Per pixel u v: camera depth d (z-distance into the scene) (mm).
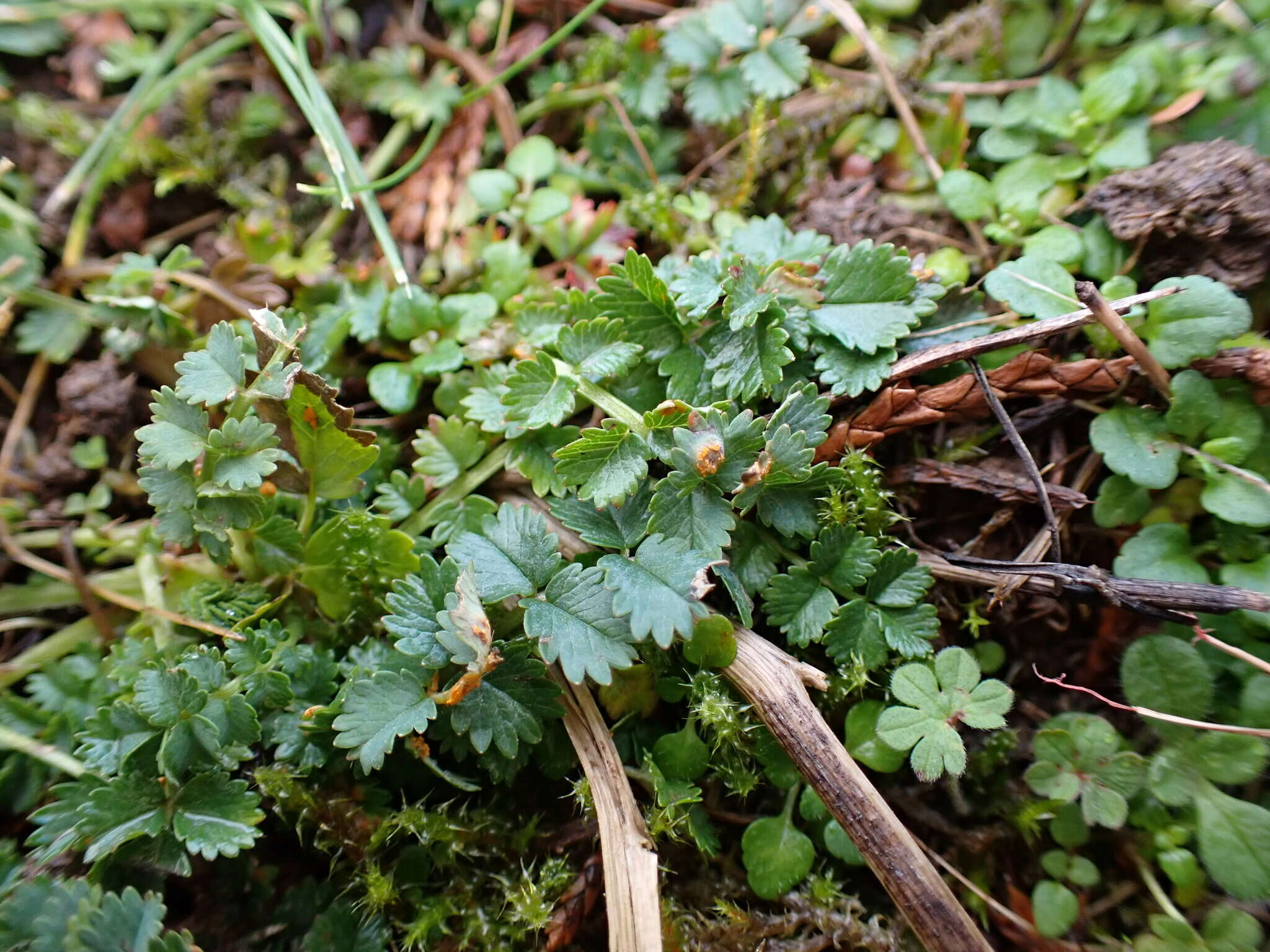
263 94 179
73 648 145
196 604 138
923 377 140
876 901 134
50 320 158
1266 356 130
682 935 127
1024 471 141
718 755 132
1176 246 141
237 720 125
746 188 164
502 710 124
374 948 126
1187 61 155
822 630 129
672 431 130
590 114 177
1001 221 149
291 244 167
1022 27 167
